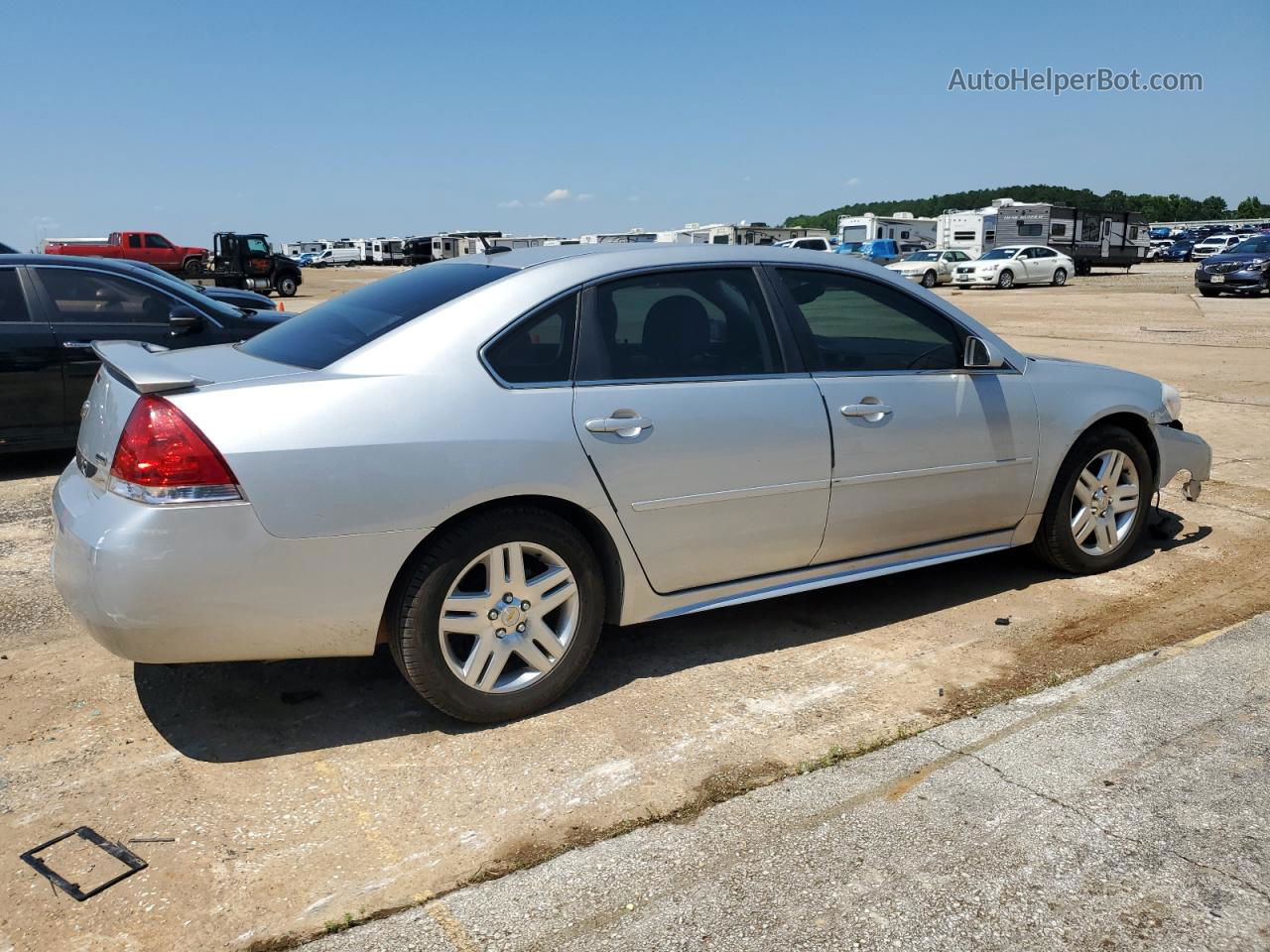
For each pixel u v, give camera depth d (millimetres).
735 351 3605
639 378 3385
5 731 3256
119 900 2422
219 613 2824
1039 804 2793
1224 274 25609
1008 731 3205
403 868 2549
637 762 3047
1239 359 12992
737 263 3705
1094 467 4633
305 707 3418
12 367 6617
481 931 2320
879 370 3916
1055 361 4664
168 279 7504
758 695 3484
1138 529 4793
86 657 3834
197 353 3533
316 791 2898
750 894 2438
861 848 2609
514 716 3279
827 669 3689
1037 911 2367
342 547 2904
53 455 7684
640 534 3379
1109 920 2334
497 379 3137
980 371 4156
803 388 3670
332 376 2996
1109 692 3465
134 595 2750
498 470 3061
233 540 2795
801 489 3654
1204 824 2697
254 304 9062
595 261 3445
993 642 3932
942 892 2436
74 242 36906
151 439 2781
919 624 4129
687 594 3594
